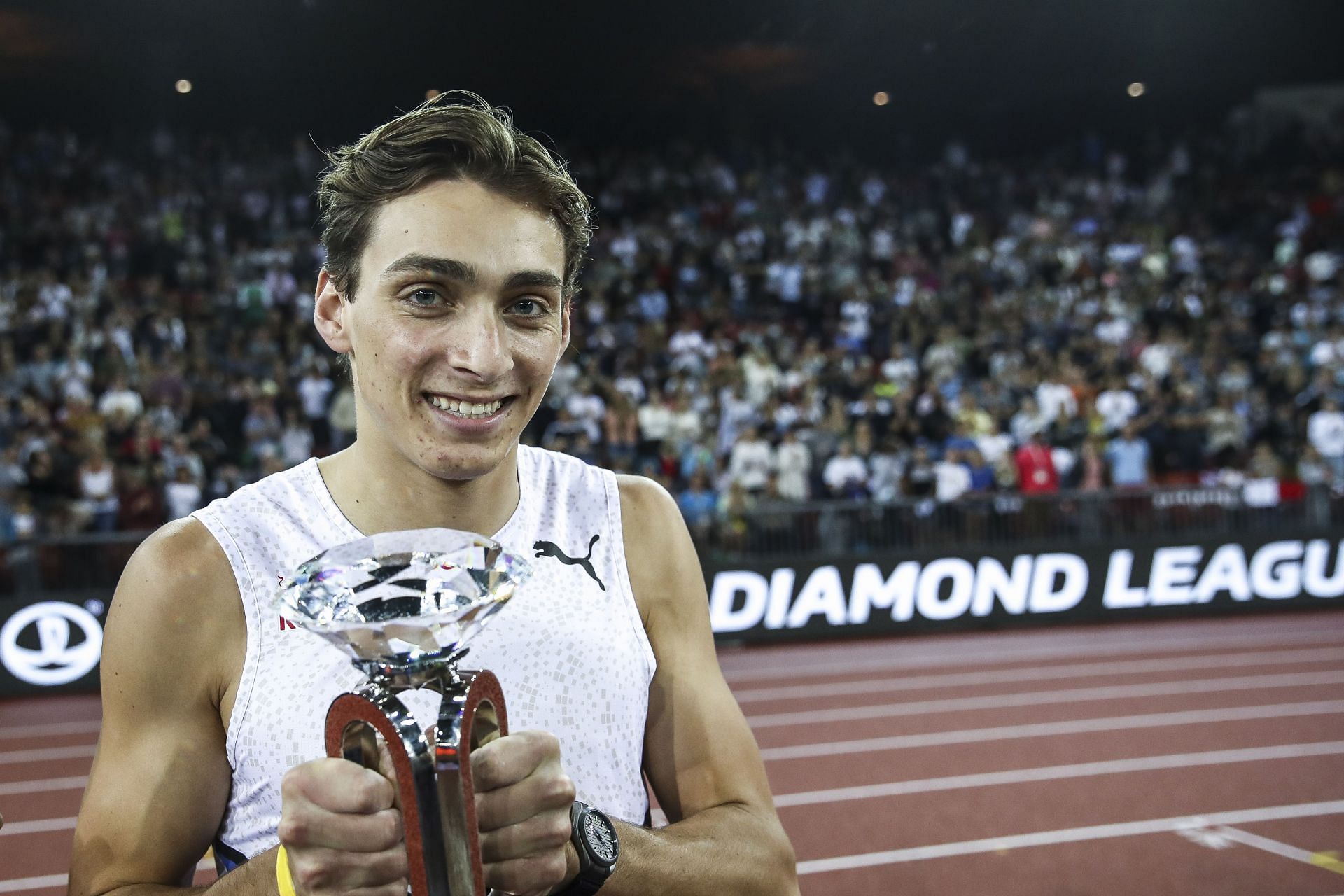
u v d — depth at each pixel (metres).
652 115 21.00
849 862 4.86
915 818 5.42
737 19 18.92
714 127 21.16
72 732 7.47
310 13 17.94
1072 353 14.16
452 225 1.16
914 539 10.26
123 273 15.35
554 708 1.25
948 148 21.61
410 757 0.86
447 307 1.18
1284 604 10.98
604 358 13.25
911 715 7.45
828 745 6.77
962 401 11.65
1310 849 4.89
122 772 1.24
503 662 1.25
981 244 18.39
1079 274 17.03
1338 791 5.71
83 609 8.66
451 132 1.18
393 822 0.90
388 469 1.30
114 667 1.27
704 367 13.50
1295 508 10.99
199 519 1.31
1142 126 21.81
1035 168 21.27
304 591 0.89
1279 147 21.11
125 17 18.12
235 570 1.27
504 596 0.92
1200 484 11.03
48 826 5.57
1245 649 9.35
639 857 1.21
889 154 21.67
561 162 1.31
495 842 0.93
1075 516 10.59
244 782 1.24
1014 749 6.60
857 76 20.56
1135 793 5.73
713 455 11.10
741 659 9.32
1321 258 17.33
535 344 1.20
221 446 10.57
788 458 10.70
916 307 15.73
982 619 10.39
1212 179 20.56
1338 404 12.57
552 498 1.41
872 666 8.96
